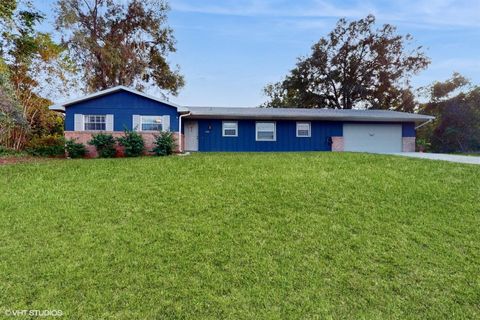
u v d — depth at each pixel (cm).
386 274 344
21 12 1291
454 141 2469
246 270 348
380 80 2781
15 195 571
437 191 611
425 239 422
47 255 367
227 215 496
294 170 788
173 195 583
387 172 766
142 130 1335
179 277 332
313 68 2975
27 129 1325
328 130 1722
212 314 279
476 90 2391
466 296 309
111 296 299
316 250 393
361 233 440
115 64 2172
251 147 1675
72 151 1245
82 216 481
